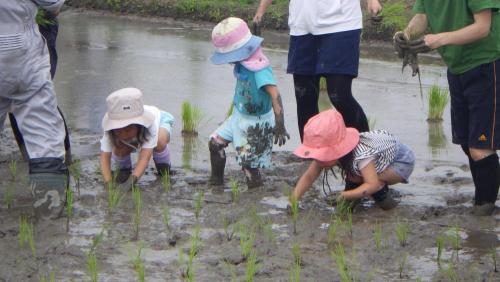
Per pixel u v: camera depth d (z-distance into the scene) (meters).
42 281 7.20
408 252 8.02
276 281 7.29
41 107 8.70
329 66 10.24
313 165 9.13
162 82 16.16
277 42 20.53
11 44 8.44
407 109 14.20
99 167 10.88
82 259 7.78
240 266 7.68
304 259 7.81
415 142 12.27
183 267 7.60
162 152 10.31
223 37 9.74
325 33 10.22
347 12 10.15
